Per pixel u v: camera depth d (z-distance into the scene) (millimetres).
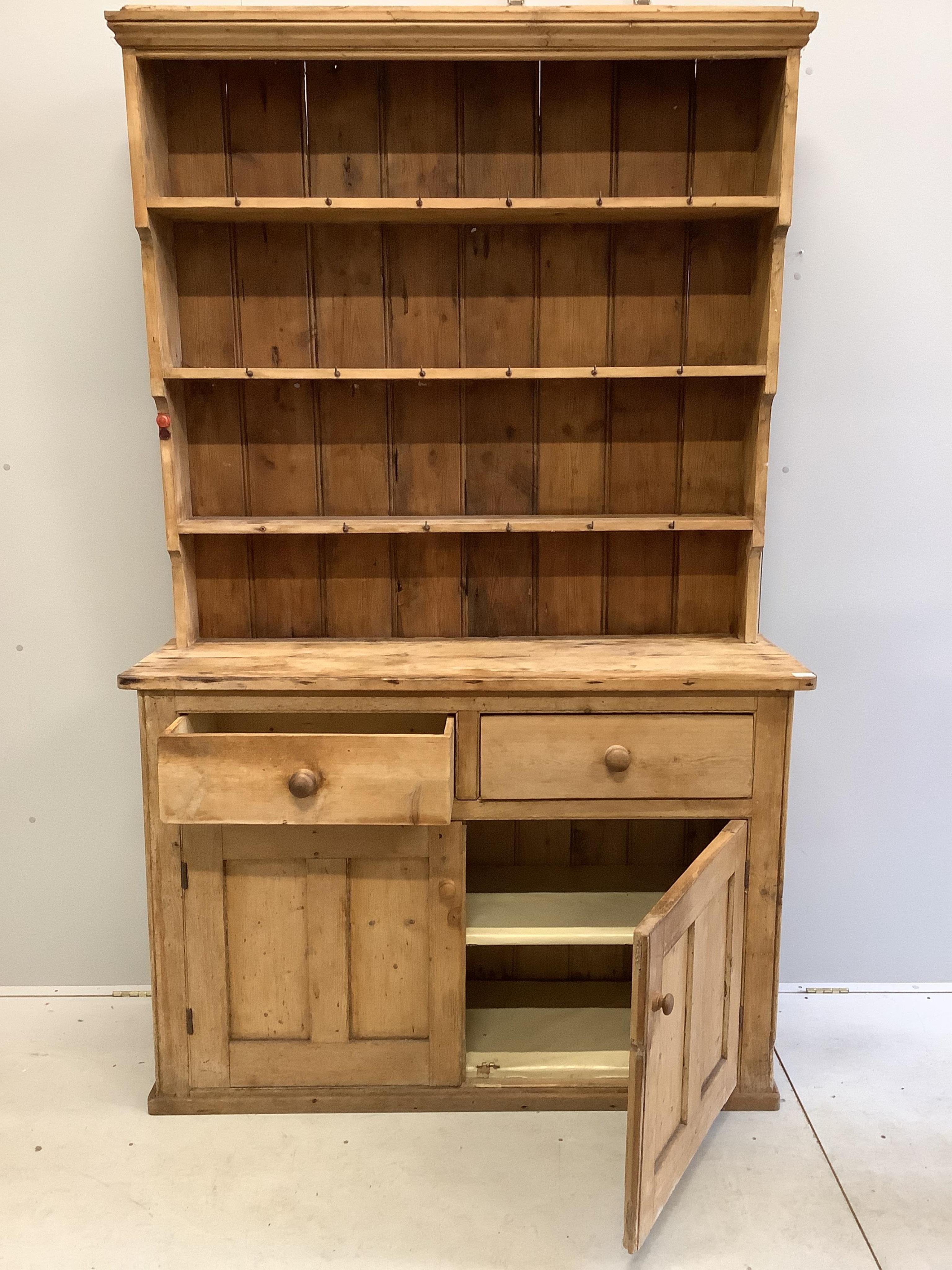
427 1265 1699
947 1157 1976
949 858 2531
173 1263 1702
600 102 2135
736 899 2020
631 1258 1716
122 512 2383
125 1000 2529
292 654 2156
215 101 2121
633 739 1990
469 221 2146
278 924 2027
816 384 2344
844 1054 2307
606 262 2199
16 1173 1915
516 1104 2098
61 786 2486
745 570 2238
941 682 2465
